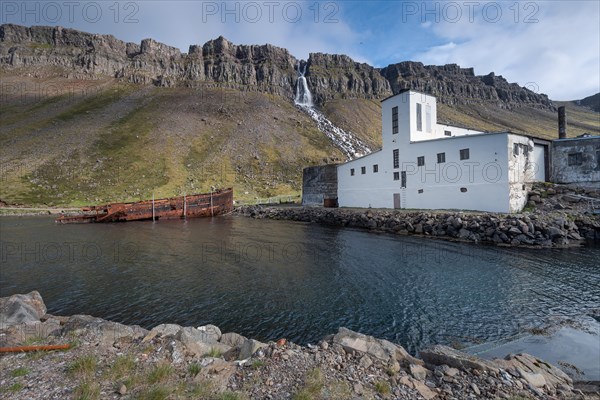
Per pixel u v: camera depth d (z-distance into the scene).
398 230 32.69
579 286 15.91
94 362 6.63
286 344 7.77
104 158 109.88
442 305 14.05
